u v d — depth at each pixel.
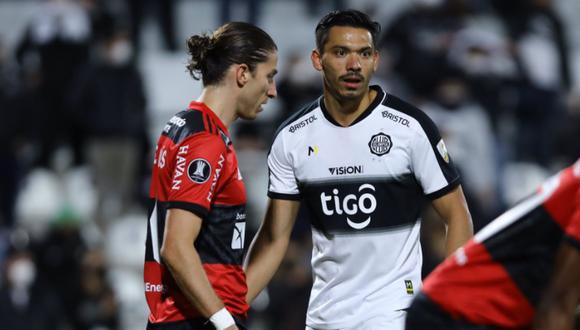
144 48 59.81
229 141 20.33
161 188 20.22
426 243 35.16
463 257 17.06
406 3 62.78
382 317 20.64
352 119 20.86
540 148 51.69
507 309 16.86
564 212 16.36
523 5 52.94
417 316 17.30
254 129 46.47
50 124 50.28
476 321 17.00
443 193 20.80
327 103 21.02
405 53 47.84
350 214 20.86
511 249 16.73
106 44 47.53
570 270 15.43
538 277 16.66
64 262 42.75
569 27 66.31
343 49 20.44
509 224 16.73
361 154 20.78
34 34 50.38
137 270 46.69
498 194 47.16
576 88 57.22
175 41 59.97
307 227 40.34
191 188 19.59
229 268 20.33
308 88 45.62
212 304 19.38
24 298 41.47
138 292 45.88
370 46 20.53
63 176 51.50
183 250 19.41
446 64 47.25
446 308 17.11
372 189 20.78
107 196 47.84
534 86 51.38
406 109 20.84
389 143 20.69
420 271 21.11
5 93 49.75
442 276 17.22
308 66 46.38
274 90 20.67
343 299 21.00
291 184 21.48
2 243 45.75
